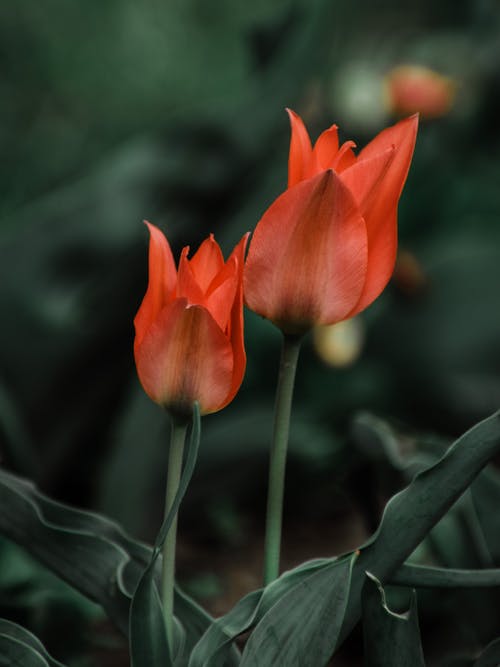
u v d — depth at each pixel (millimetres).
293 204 846
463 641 1089
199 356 844
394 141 863
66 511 945
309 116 1688
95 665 1209
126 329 1645
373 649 867
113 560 924
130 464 1591
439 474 874
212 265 862
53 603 1150
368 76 1684
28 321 1611
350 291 856
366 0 1798
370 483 1078
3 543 1141
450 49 1896
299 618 861
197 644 875
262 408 1896
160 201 1689
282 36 1757
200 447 1739
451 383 1893
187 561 1683
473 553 1004
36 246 1648
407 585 879
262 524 1866
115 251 1654
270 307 859
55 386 1620
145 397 1594
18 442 1169
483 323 1925
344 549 1789
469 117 1905
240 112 1699
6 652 888
